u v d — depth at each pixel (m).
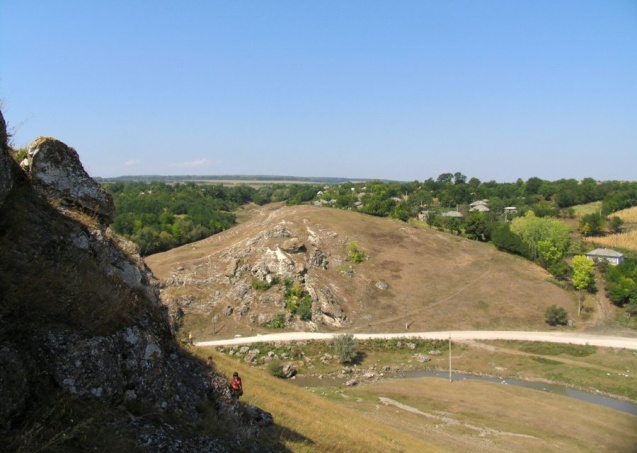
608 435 42.31
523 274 95.69
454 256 102.25
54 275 12.59
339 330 76.56
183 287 83.25
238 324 76.25
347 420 30.09
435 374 63.00
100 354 11.52
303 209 115.75
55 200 16.34
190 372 15.73
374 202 132.50
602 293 88.81
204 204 163.00
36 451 8.92
